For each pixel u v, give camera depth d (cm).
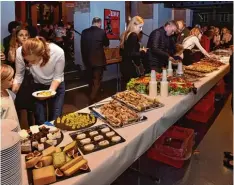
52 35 763
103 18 575
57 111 228
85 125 158
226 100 460
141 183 209
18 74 215
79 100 466
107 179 125
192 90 244
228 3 627
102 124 161
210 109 369
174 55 380
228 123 346
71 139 140
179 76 301
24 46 173
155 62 354
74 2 582
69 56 721
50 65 208
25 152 125
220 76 379
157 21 757
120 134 149
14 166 81
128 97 214
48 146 130
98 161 119
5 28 399
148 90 235
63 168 108
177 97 228
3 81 152
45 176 101
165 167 233
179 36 488
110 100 214
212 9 940
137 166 225
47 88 225
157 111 190
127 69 369
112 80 641
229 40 736
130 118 166
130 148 141
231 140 292
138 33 363
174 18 870
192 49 501
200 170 229
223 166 236
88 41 438
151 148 243
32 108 242
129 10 756
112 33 605
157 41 343
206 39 555
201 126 336
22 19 801
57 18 997
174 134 247
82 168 110
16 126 104
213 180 215
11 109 149
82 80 596
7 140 83
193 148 272
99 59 447
